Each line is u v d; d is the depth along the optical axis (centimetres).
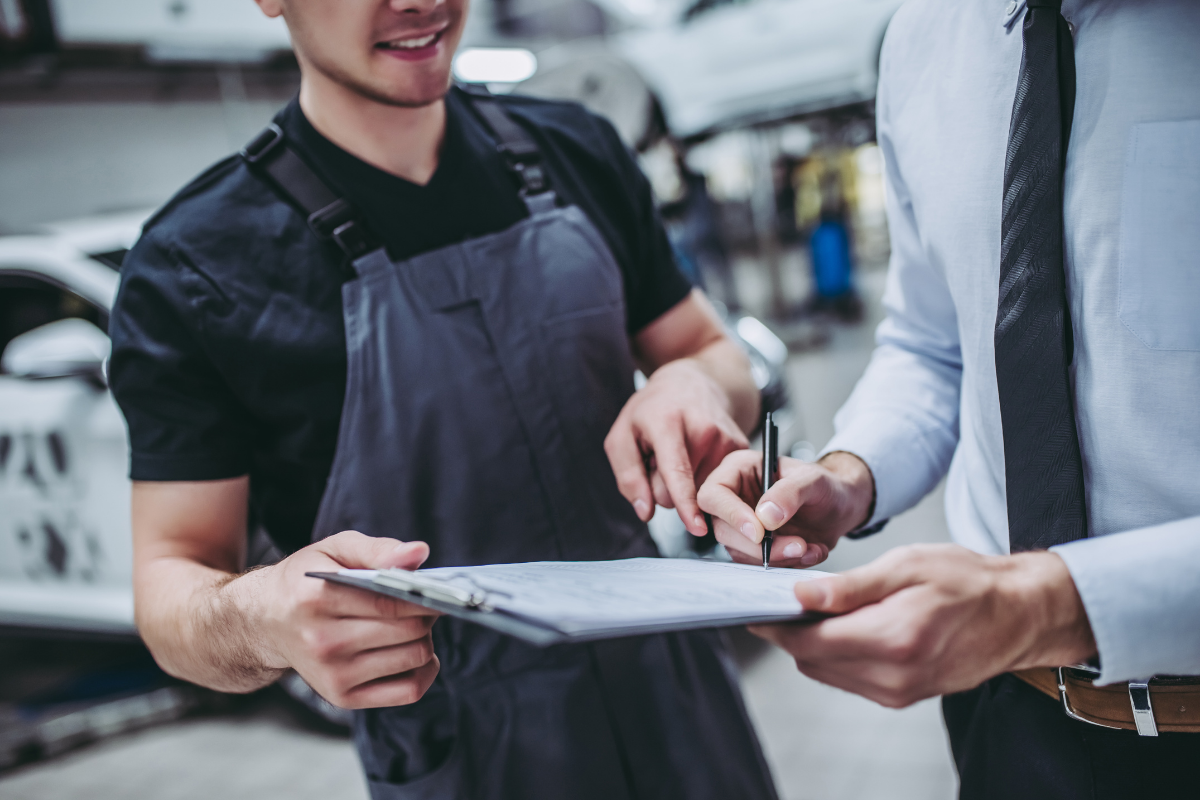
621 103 373
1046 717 79
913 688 52
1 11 429
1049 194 70
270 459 100
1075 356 71
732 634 326
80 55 465
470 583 52
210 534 95
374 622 64
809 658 54
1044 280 70
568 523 100
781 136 918
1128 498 70
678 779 103
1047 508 70
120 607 292
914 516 392
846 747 254
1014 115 73
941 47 83
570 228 104
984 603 53
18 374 300
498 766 97
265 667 77
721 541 88
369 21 83
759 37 668
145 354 92
